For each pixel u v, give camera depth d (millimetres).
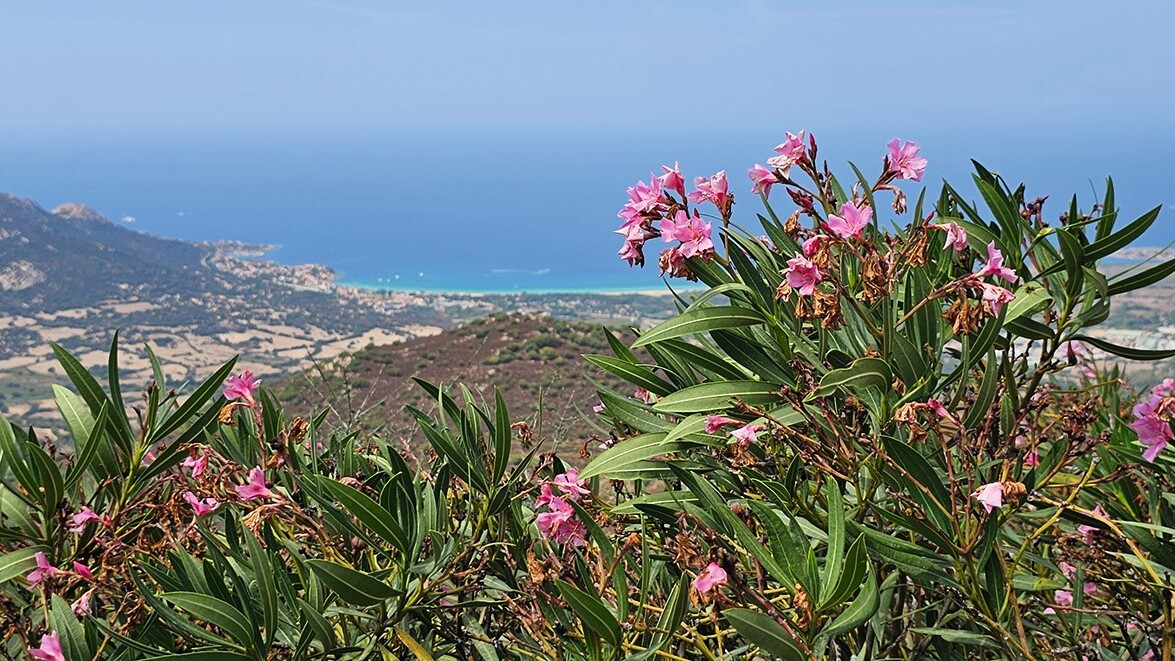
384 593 1549
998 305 1592
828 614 1467
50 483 1712
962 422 1725
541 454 2039
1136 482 2141
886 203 1904
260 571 1472
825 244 1604
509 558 1817
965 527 1537
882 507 1729
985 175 1895
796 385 1694
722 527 1684
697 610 1768
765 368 1701
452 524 1934
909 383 1617
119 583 1873
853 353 1773
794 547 1377
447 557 1708
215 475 1924
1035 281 1814
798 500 1717
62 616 1496
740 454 1680
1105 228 1759
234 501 1834
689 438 1775
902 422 1587
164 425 1899
